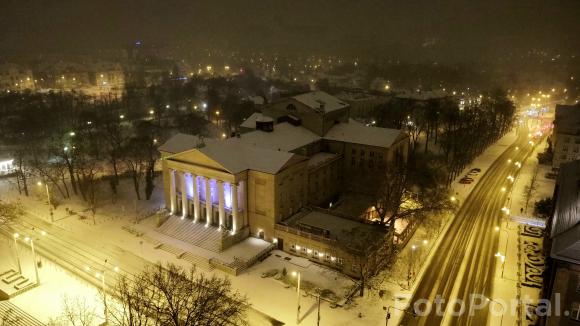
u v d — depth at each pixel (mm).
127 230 83562
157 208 94312
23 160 123875
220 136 160875
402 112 160875
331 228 75125
